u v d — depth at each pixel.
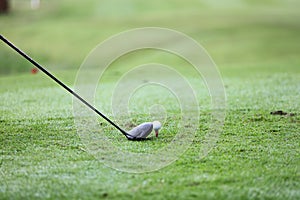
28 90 10.78
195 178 5.04
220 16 27.14
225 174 5.17
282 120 7.67
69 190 4.76
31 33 23.66
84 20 26.88
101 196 4.62
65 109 8.46
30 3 31.23
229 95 9.89
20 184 4.94
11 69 17.94
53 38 22.78
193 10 29.19
